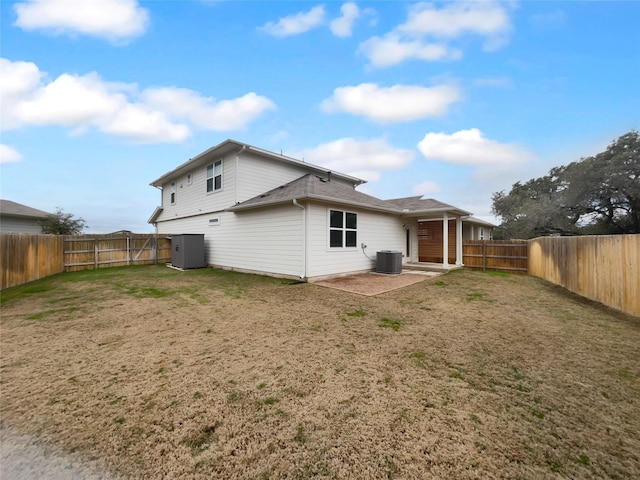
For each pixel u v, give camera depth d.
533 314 5.19
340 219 9.75
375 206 10.46
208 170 12.88
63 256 11.24
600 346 3.67
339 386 2.65
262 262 10.09
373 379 2.79
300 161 12.99
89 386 2.66
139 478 1.63
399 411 2.27
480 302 6.10
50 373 2.91
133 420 2.16
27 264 8.70
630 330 4.31
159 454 1.82
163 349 3.54
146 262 14.23
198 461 1.76
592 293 6.38
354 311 5.33
